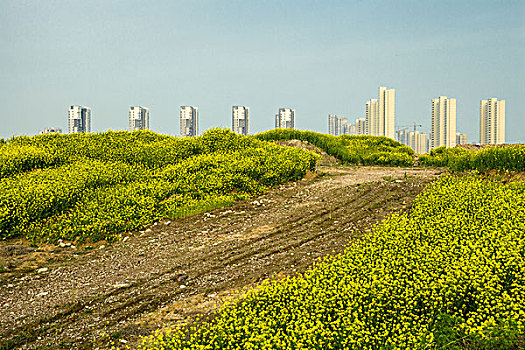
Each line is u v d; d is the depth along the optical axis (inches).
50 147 805.2
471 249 272.5
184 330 244.8
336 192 588.4
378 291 227.8
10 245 429.4
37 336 255.4
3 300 309.4
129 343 239.8
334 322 198.2
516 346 176.2
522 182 490.9
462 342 182.5
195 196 600.1
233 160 722.8
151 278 343.3
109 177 637.3
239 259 371.6
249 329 205.3
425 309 218.5
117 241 455.8
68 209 527.8
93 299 306.3
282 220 487.8
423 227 335.0
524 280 228.1
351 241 373.7
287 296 241.4
